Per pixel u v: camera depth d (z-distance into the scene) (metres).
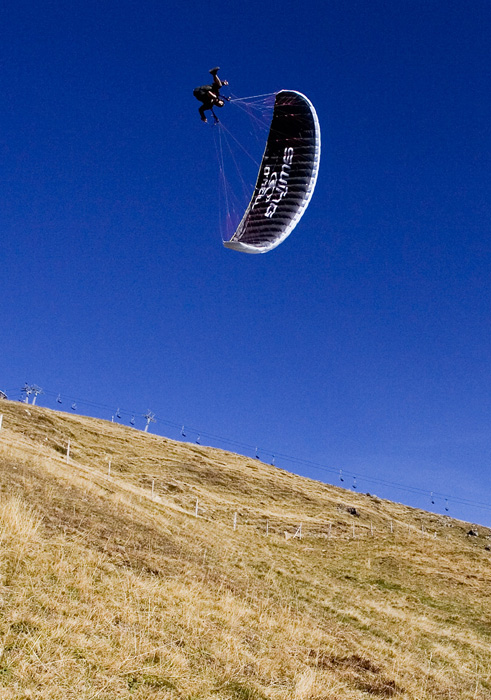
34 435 68.62
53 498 20.03
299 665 12.03
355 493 102.62
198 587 15.36
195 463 86.81
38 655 8.16
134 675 8.70
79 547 14.57
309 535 53.81
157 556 17.42
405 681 13.84
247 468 95.88
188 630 11.47
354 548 43.50
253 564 25.12
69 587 11.41
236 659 10.77
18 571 11.21
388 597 29.17
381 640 18.83
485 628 26.25
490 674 18.36
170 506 37.34
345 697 10.88
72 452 69.31
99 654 8.89
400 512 93.88
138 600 12.16
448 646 21.03
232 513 61.41
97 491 25.25
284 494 83.81
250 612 14.92
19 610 9.38
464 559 41.72
